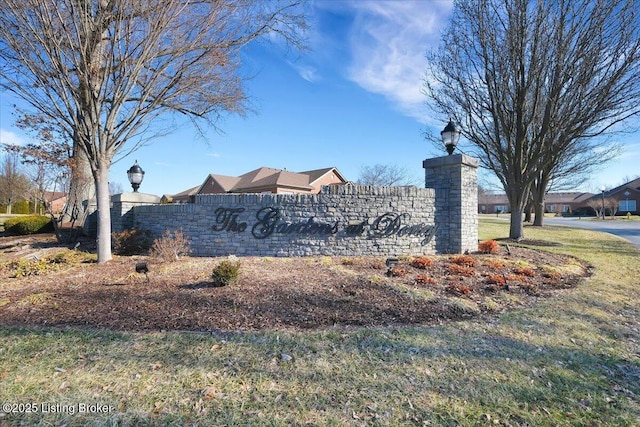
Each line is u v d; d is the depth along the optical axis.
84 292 5.84
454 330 4.60
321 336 4.24
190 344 3.90
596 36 10.45
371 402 2.92
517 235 14.05
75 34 8.09
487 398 3.03
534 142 13.48
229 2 9.02
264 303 5.34
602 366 3.72
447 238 10.97
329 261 8.88
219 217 10.33
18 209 32.28
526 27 11.53
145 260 9.08
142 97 9.19
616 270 9.33
